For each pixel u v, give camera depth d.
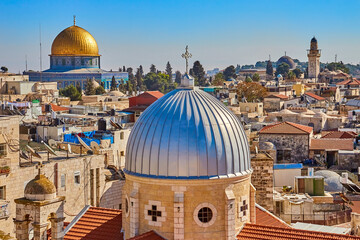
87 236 53.78
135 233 50.00
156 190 49.12
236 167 49.66
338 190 93.12
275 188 88.44
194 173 48.34
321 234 50.03
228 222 48.94
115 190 92.31
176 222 48.44
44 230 45.75
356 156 118.88
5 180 76.38
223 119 50.25
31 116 148.25
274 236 50.12
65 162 83.56
